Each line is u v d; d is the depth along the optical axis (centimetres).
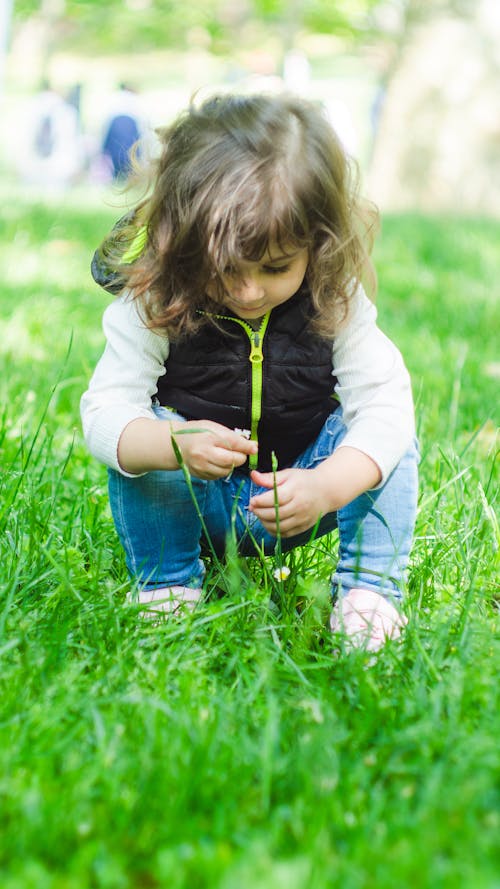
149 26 2581
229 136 192
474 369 420
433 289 612
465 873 133
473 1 1323
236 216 186
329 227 198
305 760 154
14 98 2523
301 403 223
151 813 146
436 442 318
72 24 2705
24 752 158
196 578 230
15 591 214
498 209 1334
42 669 181
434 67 1325
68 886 133
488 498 262
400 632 202
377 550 223
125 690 178
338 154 200
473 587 225
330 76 3014
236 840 141
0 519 239
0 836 141
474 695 176
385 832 142
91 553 237
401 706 175
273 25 2491
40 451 273
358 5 2355
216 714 167
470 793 147
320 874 132
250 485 233
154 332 213
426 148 1335
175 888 131
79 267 636
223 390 219
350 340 218
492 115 1324
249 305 195
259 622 206
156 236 197
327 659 191
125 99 1445
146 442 207
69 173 1506
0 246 704
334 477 206
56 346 436
